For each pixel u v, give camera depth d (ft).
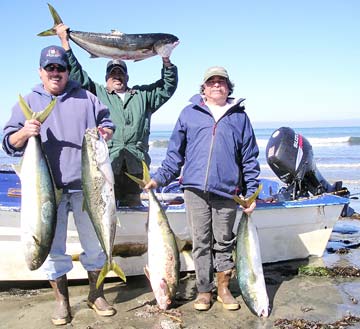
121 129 16.06
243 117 14.74
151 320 13.71
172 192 23.21
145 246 17.08
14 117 13.17
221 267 14.82
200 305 14.39
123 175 16.48
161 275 14.15
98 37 16.78
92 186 12.84
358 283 17.08
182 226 17.30
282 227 19.27
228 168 14.25
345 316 13.89
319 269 18.19
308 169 21.65
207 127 14.30
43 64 13.03
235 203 14.69
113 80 16.52
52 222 12.48
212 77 14.28
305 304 14.99
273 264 19.51
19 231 15.80
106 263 13.28
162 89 16.99
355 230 26.76
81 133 13.43
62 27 16.51
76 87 13.71
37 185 12.21
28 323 13.53
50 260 13.42
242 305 14.89
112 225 13.14
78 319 13.78
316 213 19.77
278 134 21.47
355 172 65.67
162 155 108.68
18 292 16.11
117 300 15.34
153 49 16.85
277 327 13.23
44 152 12.53
